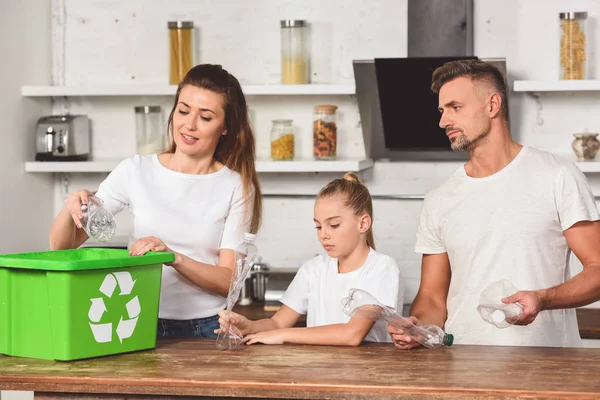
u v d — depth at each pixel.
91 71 4.80
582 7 4.41
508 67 4.48
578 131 4.48
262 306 4.35
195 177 2.73
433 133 4.34
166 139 4.73
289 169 4.33
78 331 2.23
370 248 2.73
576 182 2.77
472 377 2.05
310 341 2.48
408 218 4.65
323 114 4.41
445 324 2.95
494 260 2.82
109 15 4.78
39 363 2.21
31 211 4.60
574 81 4.17
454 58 4.12
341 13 4.60
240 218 2.77
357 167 4.28
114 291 2.29
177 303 2.71
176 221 2.70
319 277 2.73
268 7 4.66
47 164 4.49
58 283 2.20
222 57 4.70
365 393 1.96
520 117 4.52
